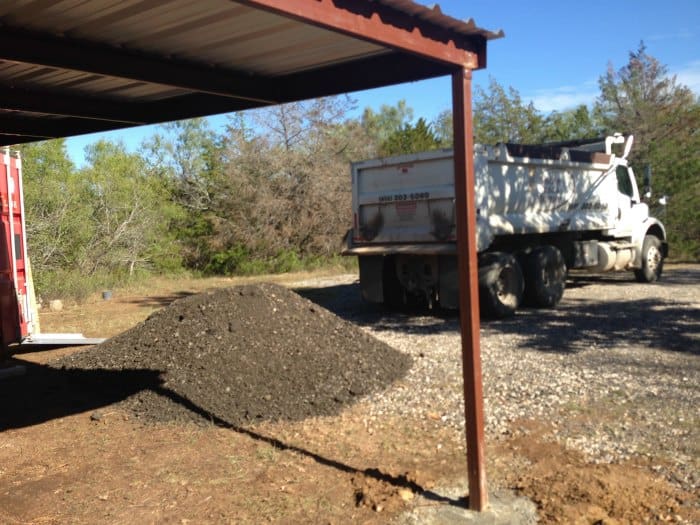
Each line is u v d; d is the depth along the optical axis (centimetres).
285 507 387
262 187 2223
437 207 991
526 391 598
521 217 1045
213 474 442
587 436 480
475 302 366
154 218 2052
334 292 1496
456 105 363
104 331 1094
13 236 745
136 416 577
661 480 399
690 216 1897
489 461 441
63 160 1661
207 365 636
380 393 607
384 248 1052
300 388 591
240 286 771
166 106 541
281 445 490
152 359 685
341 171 2275
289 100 481
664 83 2512
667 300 1130
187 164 2514
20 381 722
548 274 1090
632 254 1356
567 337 839
